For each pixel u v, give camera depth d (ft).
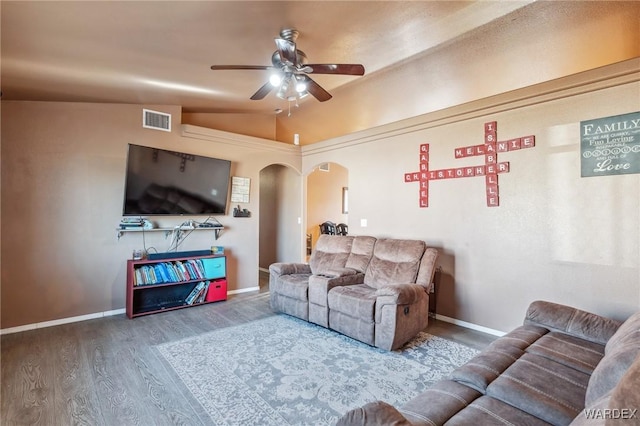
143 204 13.26
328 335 10.83
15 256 11.08
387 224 14.69
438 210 12.80
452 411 4.44
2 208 10.87
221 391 7.41
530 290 10.37
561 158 9.77
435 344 10.19
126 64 9.15
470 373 5.28
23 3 5.79
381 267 12.06
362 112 16.84
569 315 7.36
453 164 12.35
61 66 8.78
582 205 9.39
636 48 9.15
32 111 11.39
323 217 27.40
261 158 17.98
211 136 15.76
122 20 6.77
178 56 9.00
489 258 11.32
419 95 13.94
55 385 7.64
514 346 6.38
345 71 9.43
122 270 13.23
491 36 9.84
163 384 7.70
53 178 11.76
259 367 8.54
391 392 7.38
